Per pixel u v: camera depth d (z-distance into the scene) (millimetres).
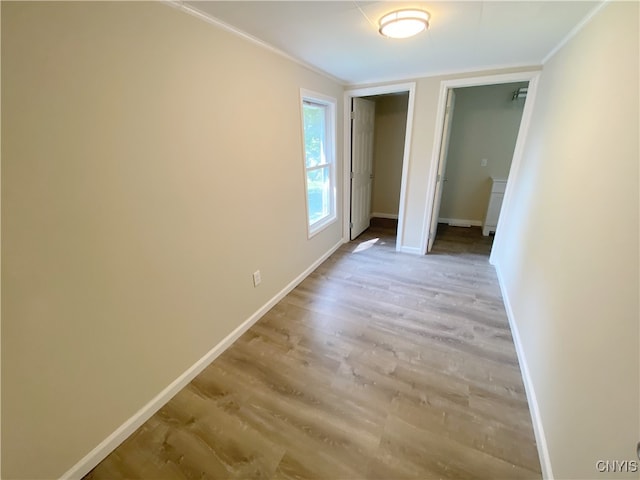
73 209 1094
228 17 1569
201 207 1677
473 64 2619
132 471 1294
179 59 1425
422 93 3078
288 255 2709
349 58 2369
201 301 1782
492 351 1972
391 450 1352
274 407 1588
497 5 1470
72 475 1232
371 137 4434
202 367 1845
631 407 773
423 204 3506
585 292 1146
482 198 4691
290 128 2432
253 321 2305
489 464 1284
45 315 1065
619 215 973
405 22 1564
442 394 1643
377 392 1668
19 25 894
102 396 1307
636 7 1041
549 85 2236
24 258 984
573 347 1178
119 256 1283
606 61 1260
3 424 1009
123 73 1192
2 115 887
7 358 990
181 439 1426
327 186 3572
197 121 1569
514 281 2367
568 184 1514
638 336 782
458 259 3523
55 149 1018
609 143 1124
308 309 2512
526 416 1506
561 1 1402
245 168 1988
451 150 4637
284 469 1288
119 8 1149
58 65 994
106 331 1281
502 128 4270
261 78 2014
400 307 2518
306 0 1386
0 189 905
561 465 1116
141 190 1333
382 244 4086
